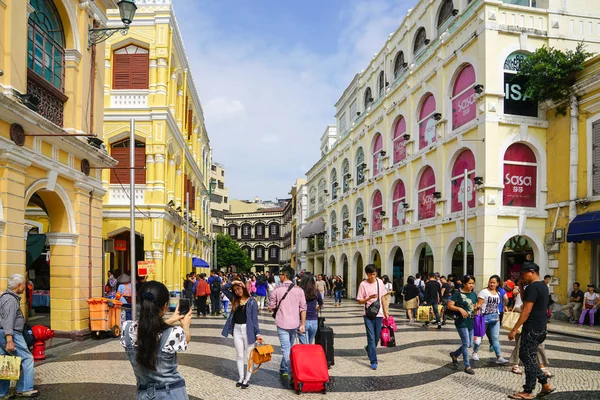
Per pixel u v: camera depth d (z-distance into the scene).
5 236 8.43
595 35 17.52
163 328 3.29
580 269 15.30
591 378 7.82
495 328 8.99
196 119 32.66
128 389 6.98
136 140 20.34
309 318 8.16
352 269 31.53
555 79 15.77
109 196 20.03
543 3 17.61
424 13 22.47
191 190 29.58
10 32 8.68
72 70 11.45
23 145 9.01
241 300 7.43
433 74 20.50
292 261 62.28
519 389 7.17
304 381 6.79
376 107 27.42
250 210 95.31
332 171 38.25
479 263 16.47
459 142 18.20
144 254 20.00
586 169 15.23
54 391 6.87
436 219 19.67
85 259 11.79
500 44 16.81
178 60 23.77
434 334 13.03
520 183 16.88
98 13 12.67
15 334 6.56
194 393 6.87
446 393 6.95
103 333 11.65
